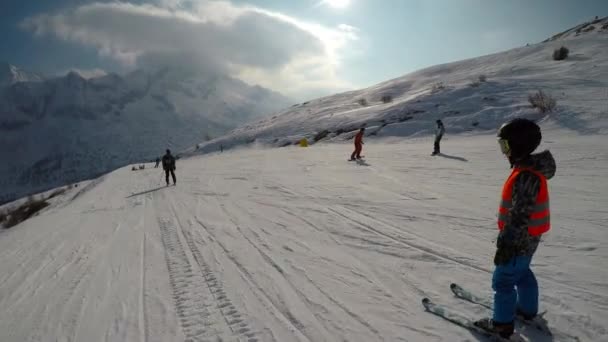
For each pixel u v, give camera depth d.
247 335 3.49
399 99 58.62
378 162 15.78
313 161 19.19
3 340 3.89
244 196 11.17
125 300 4.51
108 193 16.25
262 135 59.69
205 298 4.35
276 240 6.39
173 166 16.33
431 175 11.42
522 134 2.57
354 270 4.80
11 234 10.75
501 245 2.65
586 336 3.02
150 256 6.16
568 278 4.03
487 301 3.66
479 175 10.78
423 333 3.26
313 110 75.75
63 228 9.64
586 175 9.30
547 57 54.44
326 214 7.89
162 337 3.59
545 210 2.66
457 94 39.38
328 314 3.74
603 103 26.17
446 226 6.30
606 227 5.54
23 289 5.32
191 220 8.64
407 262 4.90
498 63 64.94
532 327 3.14
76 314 4.28
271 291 4.38
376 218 7.19
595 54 47.72
